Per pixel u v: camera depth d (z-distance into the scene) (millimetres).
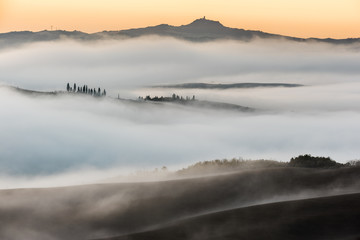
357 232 86375
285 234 88375
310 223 91250
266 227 91688
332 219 92125
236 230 91938
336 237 85438
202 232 93125
